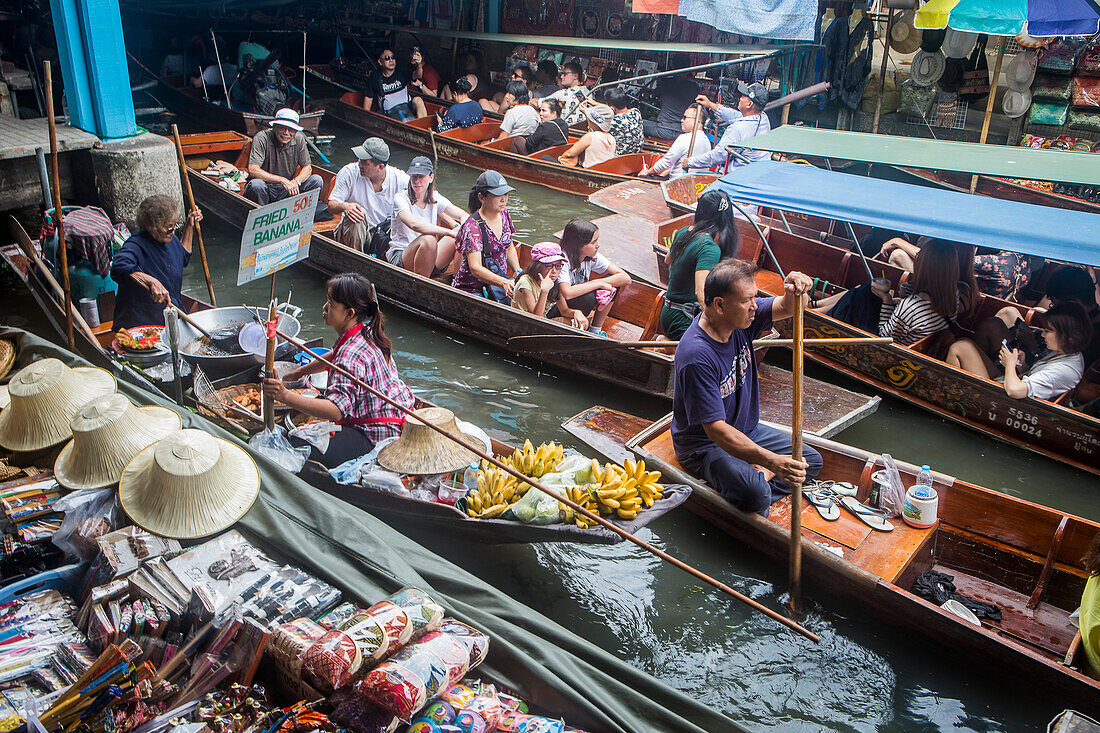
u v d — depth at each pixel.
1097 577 3.84
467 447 4.29
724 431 4.51
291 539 3.71
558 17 16.56
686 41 14.88
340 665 2.88
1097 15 9.48
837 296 7.55
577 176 11.39
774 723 3.93
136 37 17.48
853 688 4.11
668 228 8.87
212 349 6.02
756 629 4.46
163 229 5.98
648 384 6.37
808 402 6.18
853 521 4.90
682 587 4.74
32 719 2.65
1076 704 3.66
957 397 6.33
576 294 6.99
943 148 7.80
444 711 2.93
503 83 16.72
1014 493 5.75
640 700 3.21
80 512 3.65
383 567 3.69
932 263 6.43
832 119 13.41
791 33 11.16
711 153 10.67
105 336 6.26
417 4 18.27
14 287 7.88
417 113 14.53
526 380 6.88
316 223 9.31
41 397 4.13
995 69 11.23
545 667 3.26
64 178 8.63
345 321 4.83
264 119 12.74
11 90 10.11
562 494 4.40
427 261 7.68
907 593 4.10
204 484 3.54
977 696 4.00
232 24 17.31
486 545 4.93
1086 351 6.10
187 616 3.27
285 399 4.62
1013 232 5.74
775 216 9.66
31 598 3.39
